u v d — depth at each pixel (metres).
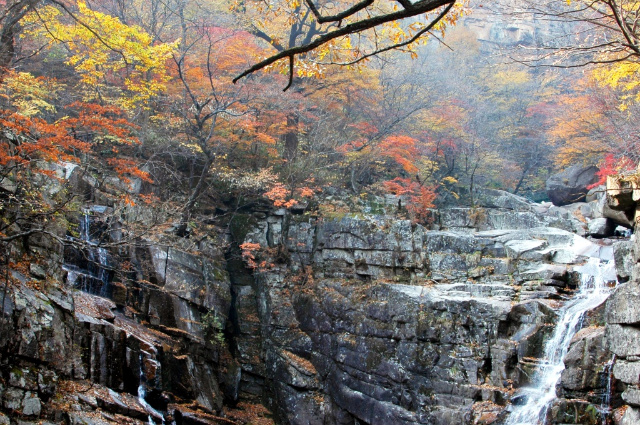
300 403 20.92
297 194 26.08
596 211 27.08
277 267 24.45
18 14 15.07
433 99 36.91
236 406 21.78
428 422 17.55
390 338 19.39
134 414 13.20
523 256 20.03
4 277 11.51
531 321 17.33
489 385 17.17
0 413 10.24
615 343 10.12
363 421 19.25
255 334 23.58
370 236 22.47
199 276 21.17
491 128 41.47
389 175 33.00
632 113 24.00
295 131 28.31
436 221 25.38
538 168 40.56
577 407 13.57
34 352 11.59
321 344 21.53
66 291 13.91
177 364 18.02
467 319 18.09
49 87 21.33
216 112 22.39
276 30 28.44
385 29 7.68
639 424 9.42
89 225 17.97
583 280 18.48
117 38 18.19
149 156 24.00
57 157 12.01
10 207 12.32
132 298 18.70
